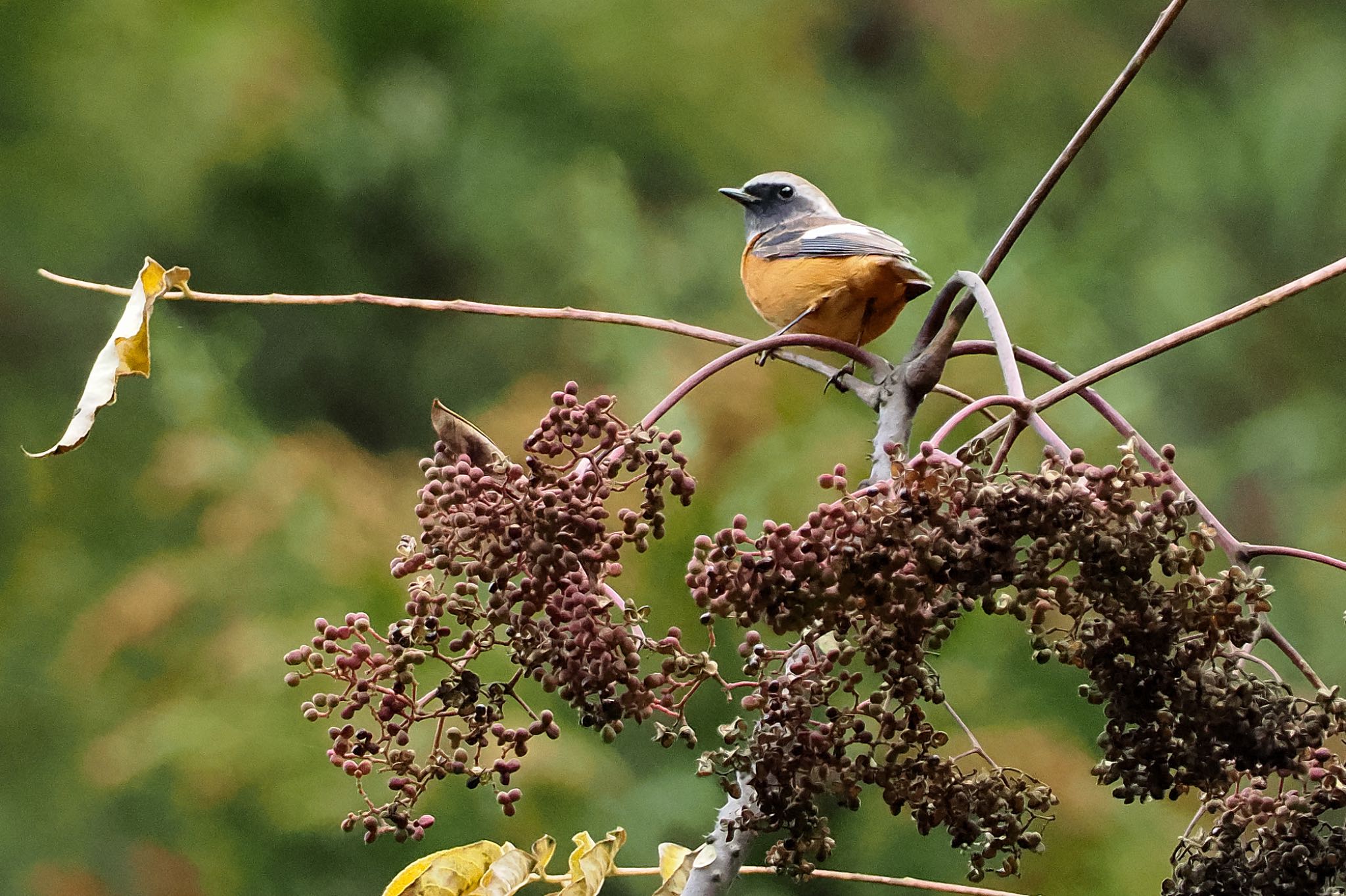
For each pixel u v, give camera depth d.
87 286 4.33
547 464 3.66
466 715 3.72
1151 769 3.74
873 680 8.55
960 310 4.53
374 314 16.09
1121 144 17.92
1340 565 4.15
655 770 10.88
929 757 3.73
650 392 11.76
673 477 3.75
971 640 10.71
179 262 15.69
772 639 7.75
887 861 10.40
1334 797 3.76
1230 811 3.86
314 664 3.72
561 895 3.99
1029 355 4.82
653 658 10.26
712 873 3.83
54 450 4.15
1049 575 3.47
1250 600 3.56
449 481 3.70
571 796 10.30
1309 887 3.77
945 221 13.67
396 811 3.73
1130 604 3.53
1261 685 3.71
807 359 5.13
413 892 4.00
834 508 3.46
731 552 3.48
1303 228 17.16
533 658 3.62
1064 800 9.88
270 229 15.96
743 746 3.71
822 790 3.67
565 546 3.60
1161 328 15.66
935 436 3.89
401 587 11.45
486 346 15.62
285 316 15.91
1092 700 3.78
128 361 4.28
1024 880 9.84
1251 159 17.64
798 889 10.70
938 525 3.46
